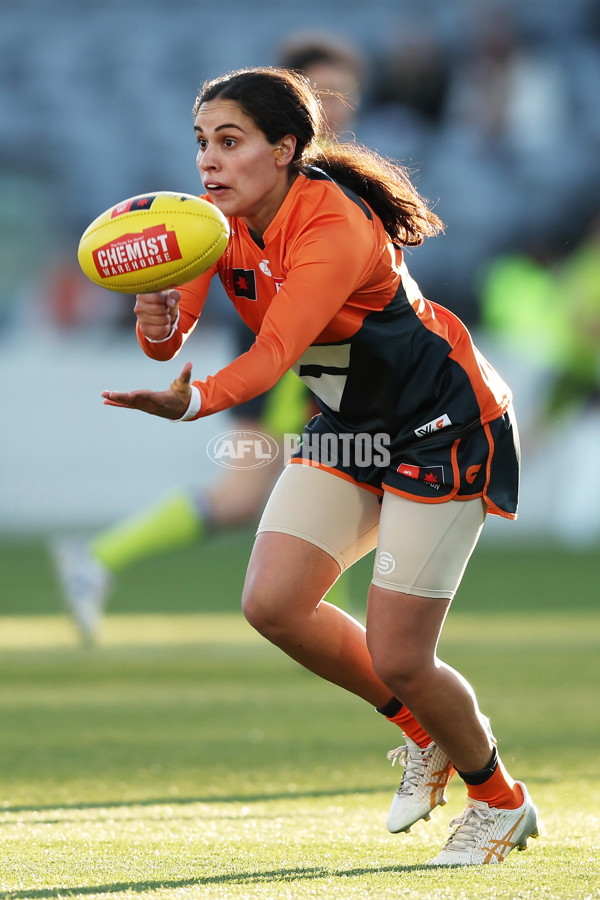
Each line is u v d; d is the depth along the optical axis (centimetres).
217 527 2306
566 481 4384
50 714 1723
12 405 4575
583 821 1090
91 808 1141
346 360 961
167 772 1346
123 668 2127
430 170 5200
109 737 1562
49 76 5709
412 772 1034
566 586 3222
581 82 5525
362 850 967
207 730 1612
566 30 5588
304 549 992
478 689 1900
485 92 5434
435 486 947
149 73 5734
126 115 5622
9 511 4566
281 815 1111
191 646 2359
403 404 966
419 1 5631
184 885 834
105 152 5547
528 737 1545
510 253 5234
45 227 5422
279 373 865
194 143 5538
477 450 959
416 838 1031
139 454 4575
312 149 963
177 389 807
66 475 4575
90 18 5834
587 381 4188
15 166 5538
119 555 2348
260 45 5766
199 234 880
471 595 3055
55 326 5119
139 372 4584
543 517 4441
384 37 5575
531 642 2364
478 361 984
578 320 4125
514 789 967
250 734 1589
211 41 5806
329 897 795
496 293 4353
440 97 5297
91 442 4578
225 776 1327
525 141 5412
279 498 1012
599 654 2234
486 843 940
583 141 5447
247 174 932
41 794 1221
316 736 1584
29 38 5800
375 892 809
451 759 969
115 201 5497
